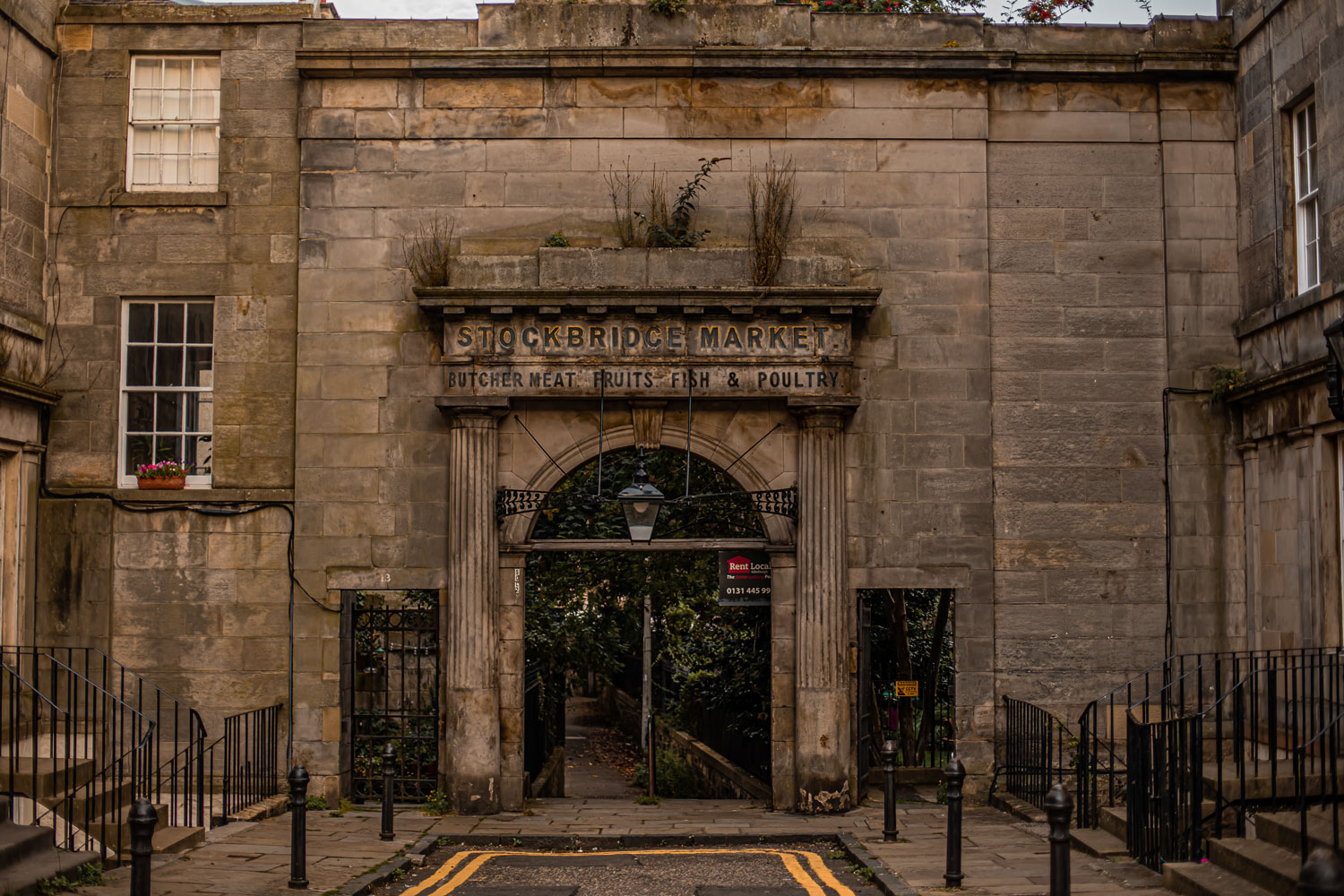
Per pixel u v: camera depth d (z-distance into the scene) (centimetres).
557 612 2156
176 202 1521
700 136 1520
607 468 1966
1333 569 1310
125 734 1465
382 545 1478
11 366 1433
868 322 1502
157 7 1543
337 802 1453
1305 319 1368
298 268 1511
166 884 977
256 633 1477
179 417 1530
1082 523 1493
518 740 1449
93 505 1486
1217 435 1505
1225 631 1485
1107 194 1530
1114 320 1515
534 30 1538
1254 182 1486
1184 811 1031
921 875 1023
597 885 1038
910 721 1945
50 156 1531
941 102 1524
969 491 1487
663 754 2561
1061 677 1476
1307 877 546
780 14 1544
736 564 1497
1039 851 1144
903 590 1956
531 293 1434
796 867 1123
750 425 1482
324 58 1509
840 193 1514
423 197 1514
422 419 1488
